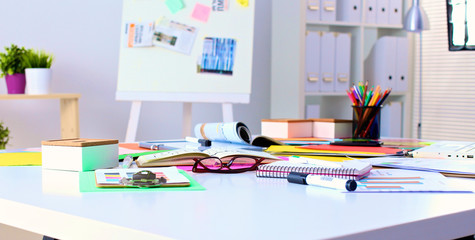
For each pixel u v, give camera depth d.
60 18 3.14
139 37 2.83
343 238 0.59
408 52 3.70
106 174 1.00
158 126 3.54
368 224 0.64
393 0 3.67
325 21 3.38
